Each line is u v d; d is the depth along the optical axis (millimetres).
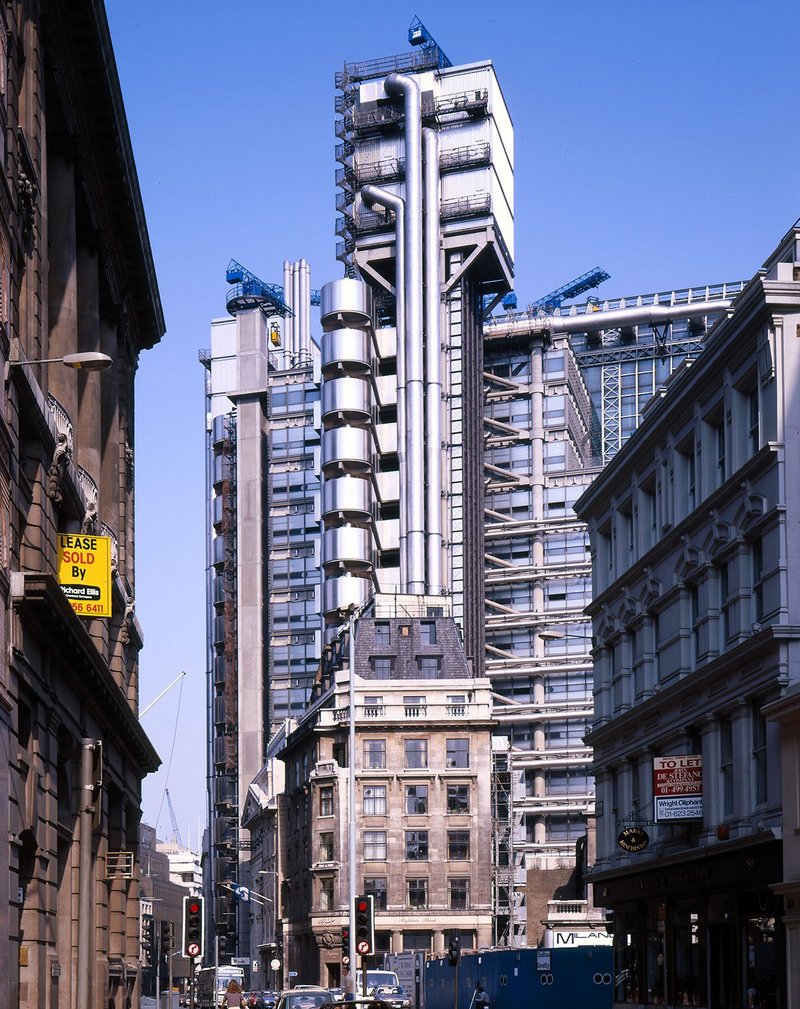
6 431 32656
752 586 41312
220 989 89625
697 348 199250
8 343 33375
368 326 162500
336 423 160750
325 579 159125
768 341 39781
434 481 160875
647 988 50406
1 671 32250
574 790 169750
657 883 48125
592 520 58938
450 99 172625
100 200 51969
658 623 49875
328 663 125312
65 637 38031
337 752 110500
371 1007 35156
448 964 65750
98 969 49312
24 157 36500
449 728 108688
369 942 51656
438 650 113625
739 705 41188
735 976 41094
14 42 35062
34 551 36781
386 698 109688
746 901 40812
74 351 46188
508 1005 59344
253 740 191250
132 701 59375
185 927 46062
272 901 138500
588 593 176500
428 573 158750
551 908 103375
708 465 45094
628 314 190000
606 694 56031
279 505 195625
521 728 174625
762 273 39625
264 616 197250
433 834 107312
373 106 175375
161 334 65812
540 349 186000
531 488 182000
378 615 118062
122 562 57531
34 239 37062
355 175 174000
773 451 39125
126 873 54375
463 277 169375
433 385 163875
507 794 116125
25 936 36125
